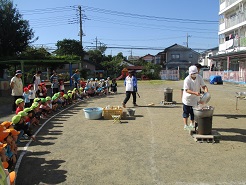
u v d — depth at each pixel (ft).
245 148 18.97
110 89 68.54
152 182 13.94
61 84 48.24
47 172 15.42
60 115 33.40
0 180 8.48
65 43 132.46
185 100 23.48
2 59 70.79
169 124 27.04
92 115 30.14
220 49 118.93
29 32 92.63
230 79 90.17
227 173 14.88
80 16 131.95
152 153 18.29
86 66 158.40
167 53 200.13
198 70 23.47
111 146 20.03
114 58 210.59
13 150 16.65
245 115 31.42
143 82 113.19
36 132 24.58
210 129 20.97
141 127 25.95
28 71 105.29
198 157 17.37
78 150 19.21
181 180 14.10
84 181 14.20
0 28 85.05
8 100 51.03
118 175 14.87
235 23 101.96
